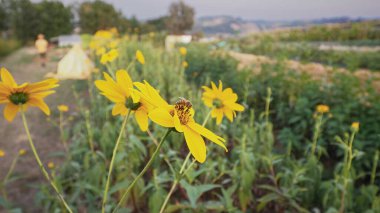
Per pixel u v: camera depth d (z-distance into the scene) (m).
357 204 2.81
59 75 6.29
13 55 18.08
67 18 39.16
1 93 1.05
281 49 15.05
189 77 8.18
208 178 2.74
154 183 2.34
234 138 3.73
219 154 3.46
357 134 3.84
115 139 3.34
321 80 5.56
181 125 0.90
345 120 4.29
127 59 8.34
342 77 5.18
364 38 22.58
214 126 3.77
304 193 2.93
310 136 4.62
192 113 0.96
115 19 38.44
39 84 1.08
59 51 20.45
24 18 36.81
